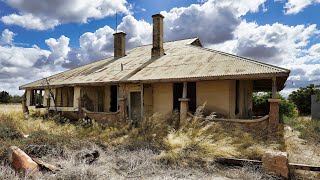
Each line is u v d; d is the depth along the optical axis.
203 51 14.70
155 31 16.34
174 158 7.11
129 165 6.92
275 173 6.06
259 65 10.23
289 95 30.06
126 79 12.77
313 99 19.38
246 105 14.05
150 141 8.93
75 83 14.59
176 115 11.78
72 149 7.95
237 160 6.86
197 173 6.43
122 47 19.19
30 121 11.95
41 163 6.43
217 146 7.56
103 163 7.11
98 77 14.74
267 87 18.25
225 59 12.06
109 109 15.78
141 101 13.18
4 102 50.66
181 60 13.91
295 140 10.30
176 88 13.13
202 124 9.98
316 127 13.09
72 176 5.89
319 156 8.04
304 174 6.25
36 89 17.69
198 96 12.15
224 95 11.42
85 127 12.42
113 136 10.19
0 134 8.40
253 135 9.16
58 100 16.55
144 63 15.33
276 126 9.16
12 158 6.34
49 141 8.06
